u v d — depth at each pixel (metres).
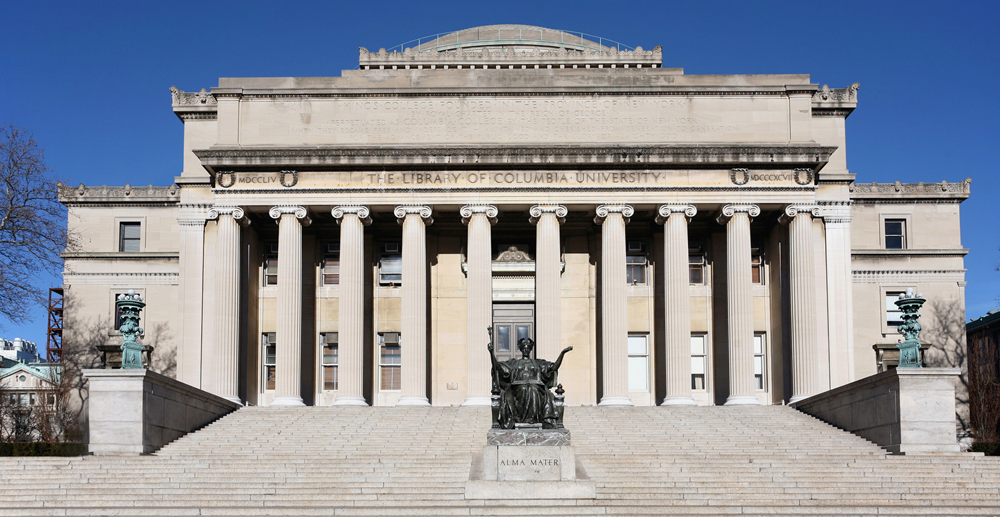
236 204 56.75
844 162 60.38
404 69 62.16
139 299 42.81
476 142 58.78
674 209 56.66
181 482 35.84
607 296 56.28
